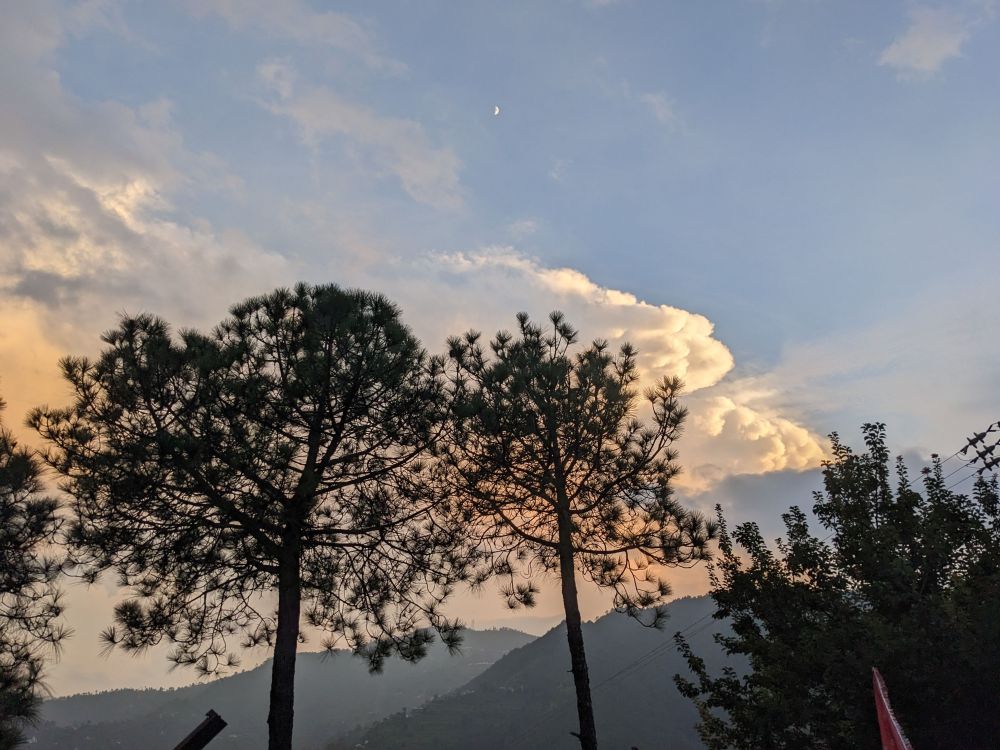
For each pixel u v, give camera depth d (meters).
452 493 18.25
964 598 15.20
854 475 19.08
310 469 16.08
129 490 14.66
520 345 20.81
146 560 15.37
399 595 16.70
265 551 15.77
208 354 15.38
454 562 17.23
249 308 16.80
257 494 15.45
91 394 15.09
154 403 15.34
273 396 16.00
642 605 17.98
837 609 17.70
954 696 14.62
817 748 16.78
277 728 14.64
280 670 15.09
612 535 18.61
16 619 14.34
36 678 12.95
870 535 17.58
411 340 16.62
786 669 17.53
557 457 18.84
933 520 17.50
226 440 15.40
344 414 16.27
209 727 10.46
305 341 15.89
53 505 14.99
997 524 17.84
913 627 15.21
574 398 18.88
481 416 18.22
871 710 15.69
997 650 13.98
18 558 14.84
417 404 16.97
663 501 18.12
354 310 16.28
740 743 18.23
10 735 12.52
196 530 15.42
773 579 19.48
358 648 16.27
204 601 16.08
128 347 15.50
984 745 14.55
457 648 15.92
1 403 14.97
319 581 16.02
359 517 16.89
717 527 17.89
